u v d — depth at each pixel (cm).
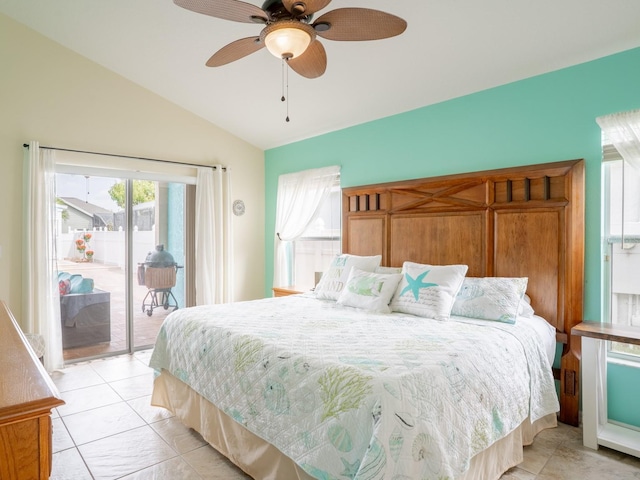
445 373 167
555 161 276
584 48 253
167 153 438
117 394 313
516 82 297
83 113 382
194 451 230
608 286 263
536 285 281
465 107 326
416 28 261
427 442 143
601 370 242
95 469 211
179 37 327
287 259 500
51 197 357
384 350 189
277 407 179
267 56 328
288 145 495
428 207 343
